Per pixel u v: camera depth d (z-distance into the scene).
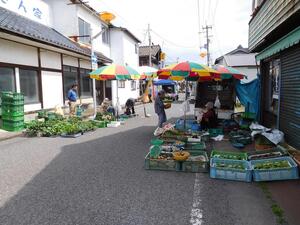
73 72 16.27
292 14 5.70
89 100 18.58
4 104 9.93
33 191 4.55
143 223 3.51
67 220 3.58
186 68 8.02
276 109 8.83
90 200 4.19
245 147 7.58
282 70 7.78
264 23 8.23
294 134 6.76
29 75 12.01
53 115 11.87
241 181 5.02
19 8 13.51
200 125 9.87
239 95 11.45
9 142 8.60
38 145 8.15
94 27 20.69
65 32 17.80
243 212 3.81
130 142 8.55
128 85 27.47
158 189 4.64
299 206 3.97
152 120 14.11
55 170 5.69
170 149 6.57
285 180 4.96
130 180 5.07
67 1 17.59
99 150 7.49
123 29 24.23
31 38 10.40
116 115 14.48
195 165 5.55
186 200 4.20
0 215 3.72
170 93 31.91
